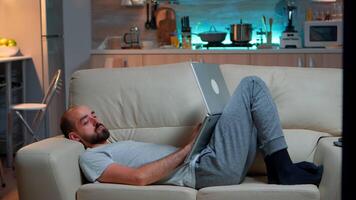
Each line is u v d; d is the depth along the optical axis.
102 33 6.50
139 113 2.74
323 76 2.82
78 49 5.79
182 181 2.38
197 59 5.76
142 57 5.83
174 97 2.75
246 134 2.34
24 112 5.34
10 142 4.84
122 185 2.27
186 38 6.18
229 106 2.38
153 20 6.42
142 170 2.27
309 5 6.27
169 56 5.80
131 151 2.49
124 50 5.84
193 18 6.45
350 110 0.47
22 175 2.20
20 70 5.32
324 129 2.71
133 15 6.46
